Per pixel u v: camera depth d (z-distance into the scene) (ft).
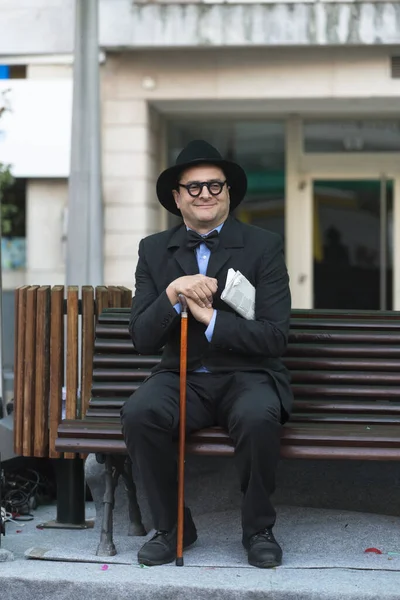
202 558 14.78
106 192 37.29
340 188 40.75
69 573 14.20
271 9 35.24
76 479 17.49
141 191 37.19
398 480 17.16
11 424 19.35
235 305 14.73
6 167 36.52
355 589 13.43
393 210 40.63
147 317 14.61
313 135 40.50
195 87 36.94
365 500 17.26
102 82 37.11
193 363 14.93
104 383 16.60
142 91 37.04
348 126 40.42
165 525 14.71
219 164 15.12
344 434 14.39
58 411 17.03
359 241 40.93
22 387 17.25
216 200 15.05
